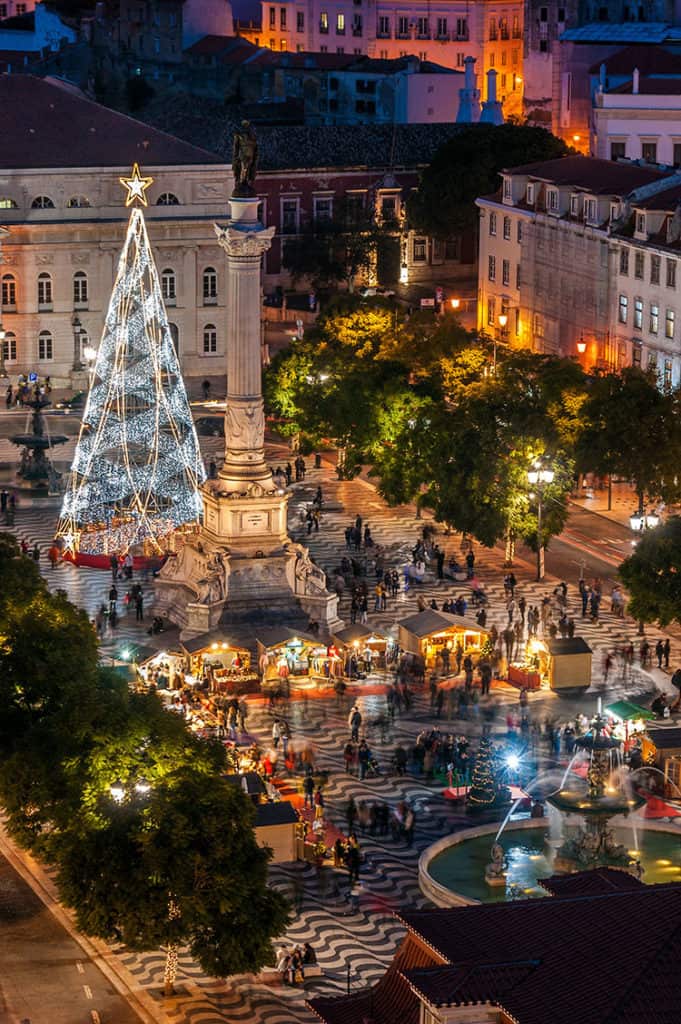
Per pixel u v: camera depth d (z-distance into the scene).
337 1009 85.88
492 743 139.75
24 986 104.12
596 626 165.25
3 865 118.81
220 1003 103.00
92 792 103.19
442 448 177.88
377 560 177.88
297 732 142.75
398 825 124.62
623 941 78.75
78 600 171.00
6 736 119.31
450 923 83.25
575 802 113.50
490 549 186.12
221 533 164.88
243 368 163.88
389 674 155.38
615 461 184.50
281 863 120.50
